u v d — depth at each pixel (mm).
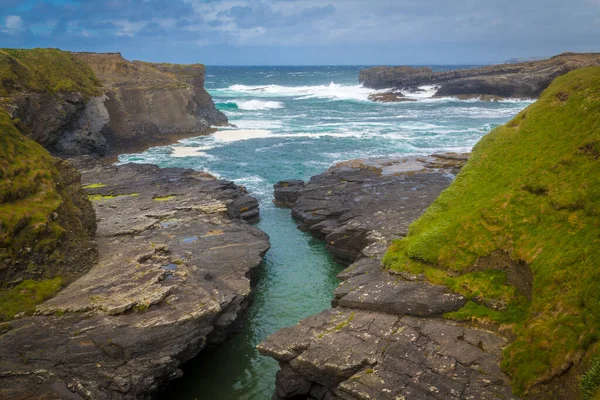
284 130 88500
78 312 22625
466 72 154000
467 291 22859
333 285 33281
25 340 20766
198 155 68562
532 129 30297
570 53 146500
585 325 17281
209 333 24234
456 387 17844
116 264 27406
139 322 22156
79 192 31719
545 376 16906
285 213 47344
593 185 22016
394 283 25078
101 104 66750
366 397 17797
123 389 19297
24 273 23719
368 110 121188
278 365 24812
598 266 18484
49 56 63625
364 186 46125
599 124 24688
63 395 18531
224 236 34312
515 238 23359
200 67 102438
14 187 25656
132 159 65812
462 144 72000
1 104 48406
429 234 26750
